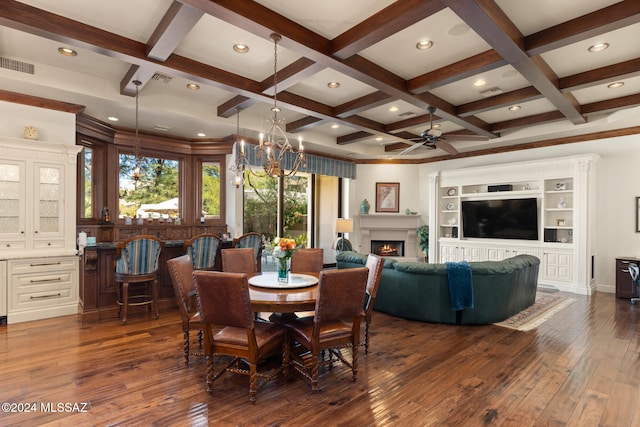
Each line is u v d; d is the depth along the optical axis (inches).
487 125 233.3
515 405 88.7
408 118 223.8
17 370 106.0
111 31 118.4
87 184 206.8
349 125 216.4
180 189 249.3
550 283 236.7
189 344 123.6
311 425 79.8
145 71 140.0
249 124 215.9
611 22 102.3
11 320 151.9
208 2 93.2
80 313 168.7
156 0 102.2
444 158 310.0
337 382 101.1
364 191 328.5
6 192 153.3
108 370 106.9
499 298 156.6
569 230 239.6
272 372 98.9
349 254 192.4
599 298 205.5
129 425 79.0
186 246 174.7
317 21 111.2
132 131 219.8
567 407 87.7
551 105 198.8
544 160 238.5
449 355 121.0
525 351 124.5
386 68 145.6
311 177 333.1
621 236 221.5
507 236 262.5
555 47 116.0
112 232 215.0
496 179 266.7
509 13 106.7
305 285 116.3
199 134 233.5
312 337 94.8
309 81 163.8
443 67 144.5
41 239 161.5
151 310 176.1
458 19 111.3
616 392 95.1
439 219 302.4
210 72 144.9
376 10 105.9
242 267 149.7
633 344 131.2
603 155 228.1
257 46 129.9
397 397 92.7
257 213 294.8
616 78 142.9
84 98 160.9
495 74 155.5
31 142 156.8
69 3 103.6
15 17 101.6
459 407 87.8
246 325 88.0
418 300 158.7
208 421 80.9
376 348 127.6
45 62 144.5
